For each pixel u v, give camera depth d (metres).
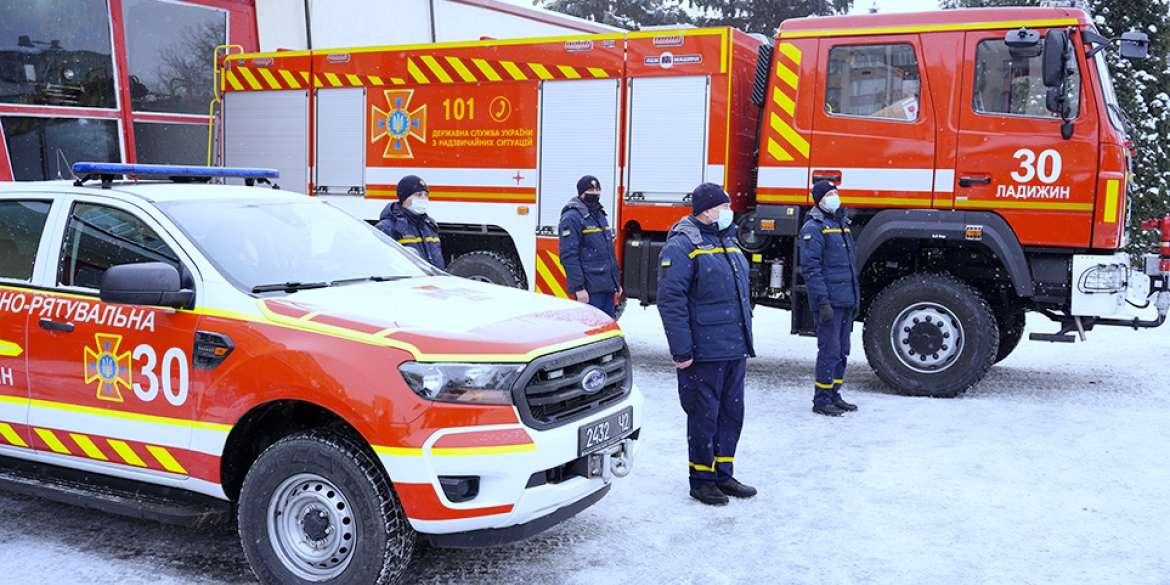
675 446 6.33
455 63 9.34
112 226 4.41
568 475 3.97
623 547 4.53
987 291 8.25
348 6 13.59
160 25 11.12
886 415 7.16
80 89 10.51
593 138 8.77
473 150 9.32
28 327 4.38
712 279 5.03
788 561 4.35
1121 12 16.95
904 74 7.73
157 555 4.39
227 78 10.63
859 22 7.85
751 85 8.70
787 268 8.43
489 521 3.62
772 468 5.79
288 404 4.01
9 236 4.65
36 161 10.23
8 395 4.45
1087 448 6.24
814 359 9.88
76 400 4.26
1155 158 16.70
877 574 4.19
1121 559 4.37
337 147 10.02
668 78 8.43
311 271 4.50
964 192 7.58
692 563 4.33
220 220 4.48
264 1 12.38
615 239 8.71
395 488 3.60
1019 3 16.34
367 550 3.68
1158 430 6.73
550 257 9.06
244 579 4.11
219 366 3.90
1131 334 11.79
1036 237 7.43
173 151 11.38
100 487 4.35
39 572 4.16
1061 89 7.15
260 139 10.47
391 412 3.58
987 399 7.79
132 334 4.11
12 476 4.52
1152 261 7.87
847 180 7.92
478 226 9.52
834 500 5.20
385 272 4.79
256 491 3.86
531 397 3.75
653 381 8.53
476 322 3.91
